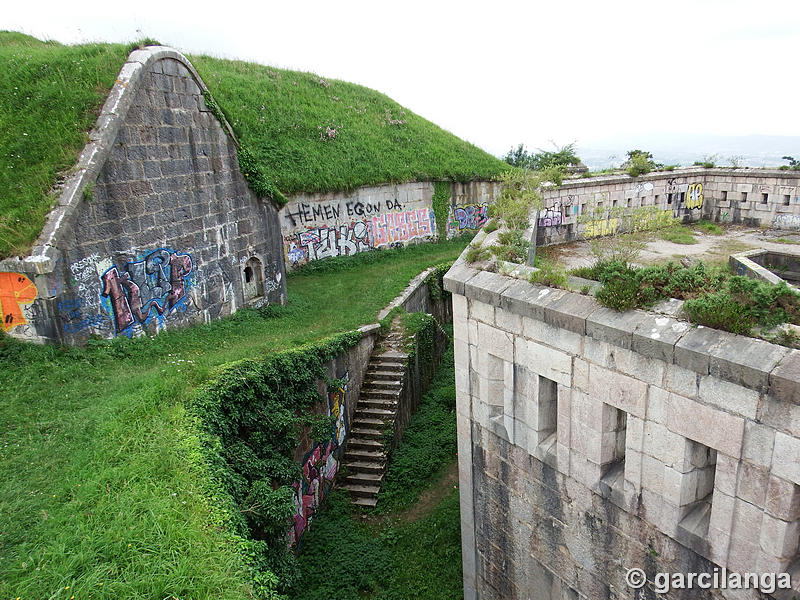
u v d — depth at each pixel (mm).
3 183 10484
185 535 5590
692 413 4984
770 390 4273
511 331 6848
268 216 16031
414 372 14859
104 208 10664
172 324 12453
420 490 12258
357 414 13516
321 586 9656
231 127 14344
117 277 11008
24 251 9656
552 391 6820
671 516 5438
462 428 8297
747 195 15367
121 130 10945
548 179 13008
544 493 7043
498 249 7770
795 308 4590
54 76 11961
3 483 6609
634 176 14938
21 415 8133
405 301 17562
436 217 27328
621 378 5570
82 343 10414
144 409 8070
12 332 10047
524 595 7836
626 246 8711
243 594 5031
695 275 5320
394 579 9789
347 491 12117
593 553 6496
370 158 25078
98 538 5539
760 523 4699
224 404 8891
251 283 15609
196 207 13031
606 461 6125
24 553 5445
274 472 9094
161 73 11883
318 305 17281
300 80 28750
